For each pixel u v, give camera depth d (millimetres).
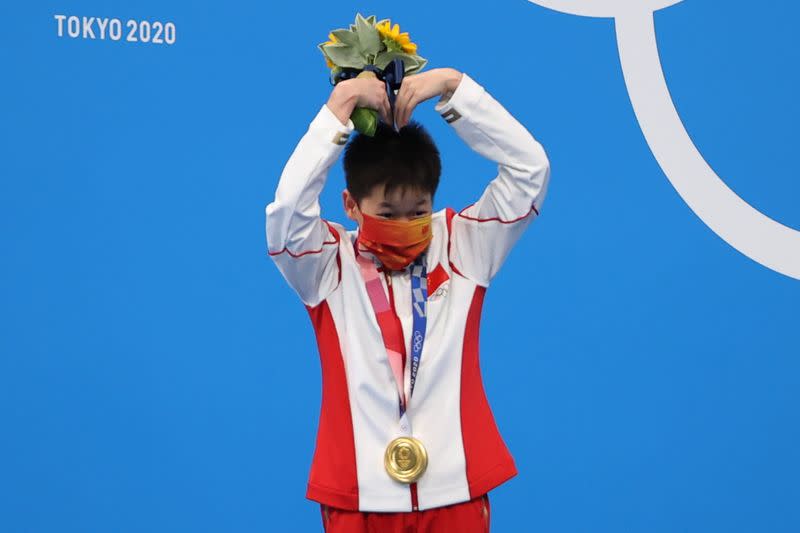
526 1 12734
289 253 7383
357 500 7438
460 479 7469
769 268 13031
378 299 7594
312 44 12484
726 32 12945
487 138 7473
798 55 13055
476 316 7754
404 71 7441
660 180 12906
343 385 7590
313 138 7203
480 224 7742
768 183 13016
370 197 7406
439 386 7555
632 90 12844
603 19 12820
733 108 12969
